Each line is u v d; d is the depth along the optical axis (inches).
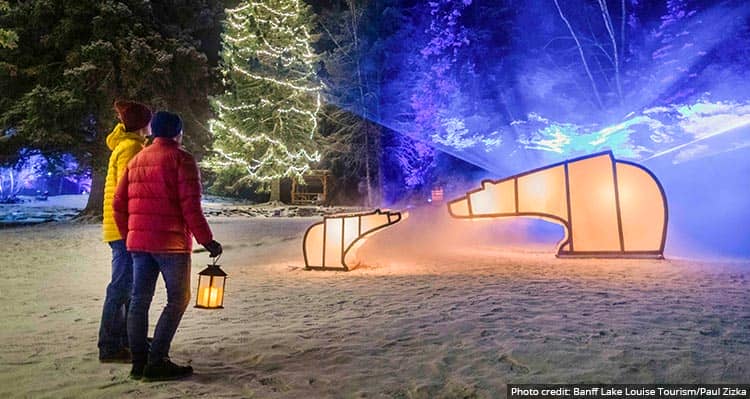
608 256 434.6
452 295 279.3
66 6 809.5
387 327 209.0
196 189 143.9
